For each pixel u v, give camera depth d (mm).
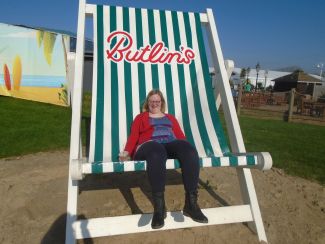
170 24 3566
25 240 2639
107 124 2992
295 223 3064
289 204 3453
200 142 3014
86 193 3473
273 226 2990
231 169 4414
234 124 3051
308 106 14281
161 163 2420
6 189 3498
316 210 3359
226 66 3359
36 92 9906
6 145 5125
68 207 2516
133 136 2883
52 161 4445
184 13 3666
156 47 3434
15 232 2736
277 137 7477
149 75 3318
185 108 3270
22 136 5703
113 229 2508
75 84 2900
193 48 3525
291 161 5141
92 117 2998
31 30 9750
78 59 3012
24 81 9930
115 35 3379
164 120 3000
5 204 3184
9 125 6539
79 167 2264
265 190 3783
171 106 3252
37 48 9812
